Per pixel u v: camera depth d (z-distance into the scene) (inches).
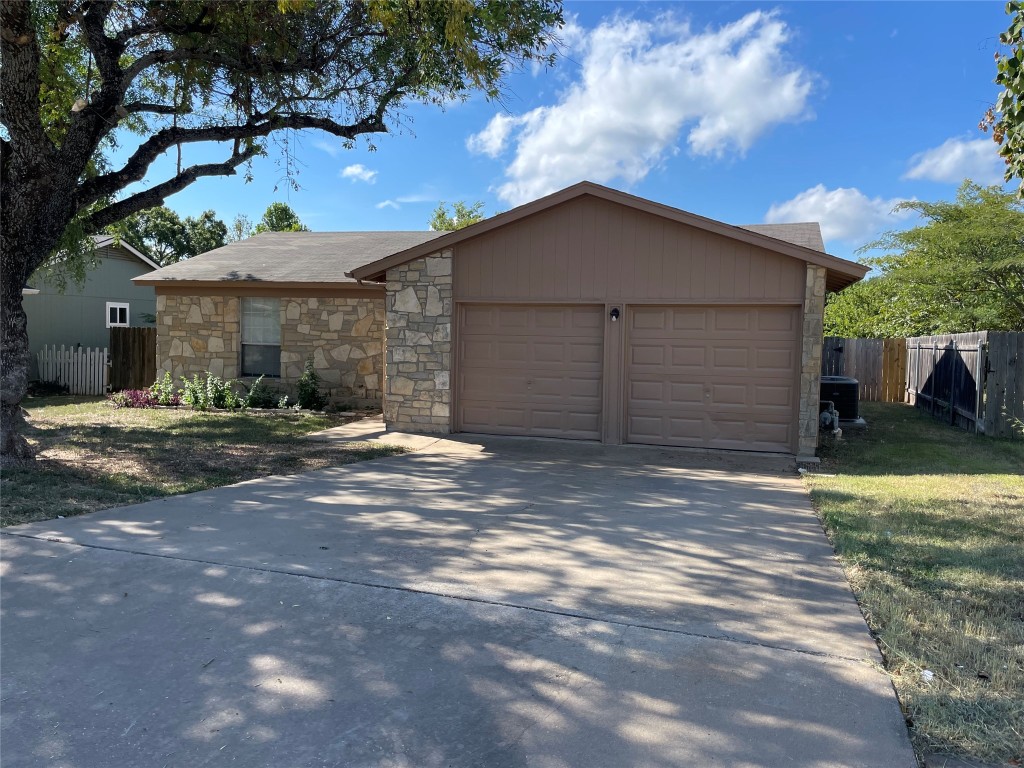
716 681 128.2
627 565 193.9
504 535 223.1
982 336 473.4
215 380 569.0
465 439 428.8
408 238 721.6
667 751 107.3
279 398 589.9
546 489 297.9
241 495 272.4
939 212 758.5
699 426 405.7
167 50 376.2
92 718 117.3
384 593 169.3
